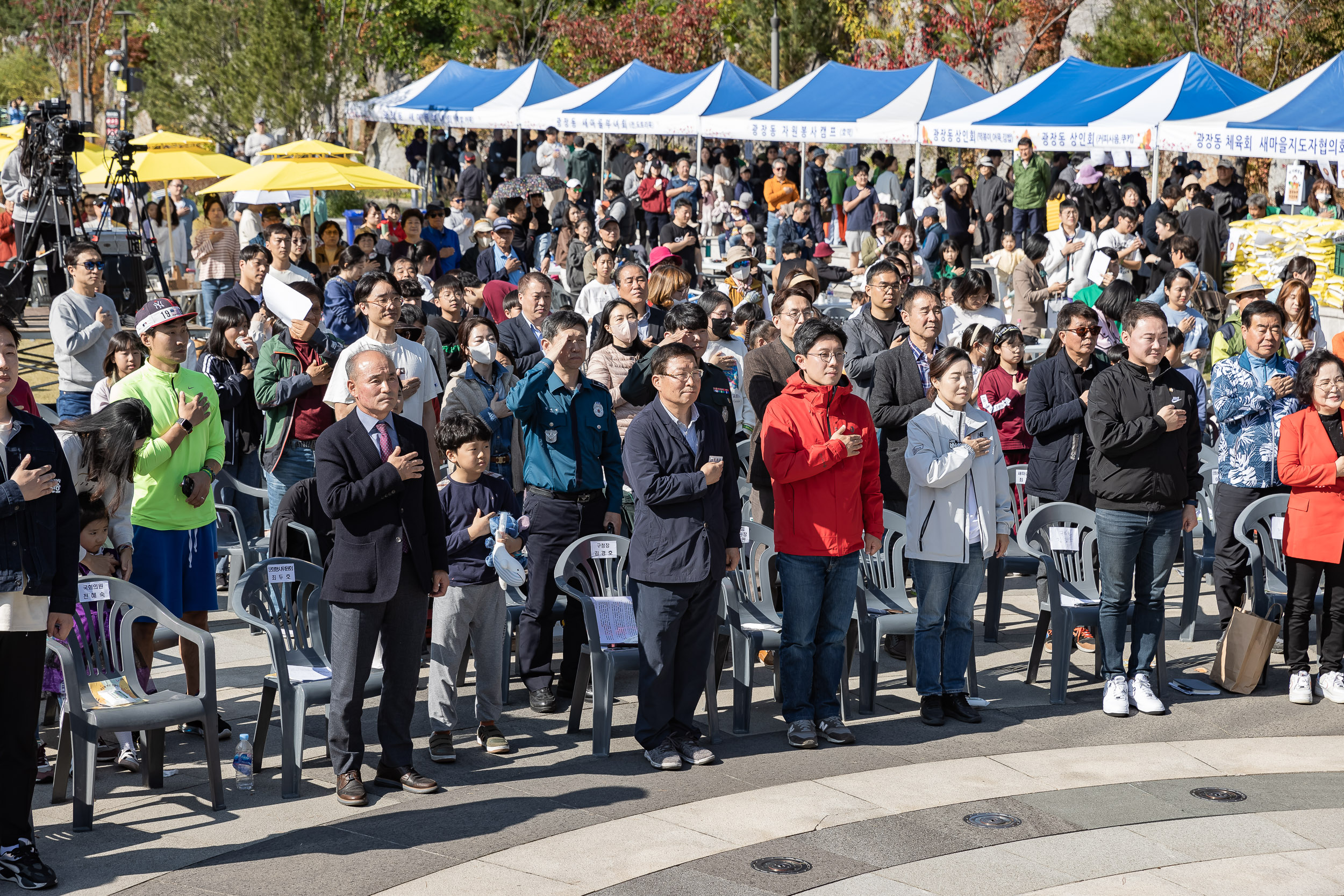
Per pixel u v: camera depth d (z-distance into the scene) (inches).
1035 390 356.8
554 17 1884.8
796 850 231.8
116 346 329.1
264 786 260.2
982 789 262.4
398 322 347.3
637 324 358.9
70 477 222.4
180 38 1480.1
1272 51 1237.7
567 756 279.9
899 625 312.0
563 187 1044.5
